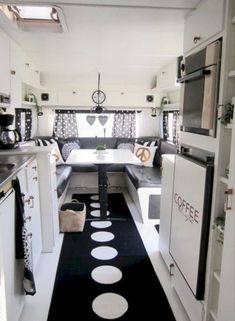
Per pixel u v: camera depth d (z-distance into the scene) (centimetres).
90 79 536
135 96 552
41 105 539
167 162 251
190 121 205
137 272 248
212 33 174
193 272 184
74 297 213
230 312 141
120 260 267
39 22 270
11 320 168
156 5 203
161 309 203
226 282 146
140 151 486
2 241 153
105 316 194
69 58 406
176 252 221
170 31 272
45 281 233
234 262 138
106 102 549
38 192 265
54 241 292
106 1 198
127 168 461
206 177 169
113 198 457
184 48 230
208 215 171
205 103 175
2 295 151
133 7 208
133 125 561
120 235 322
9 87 285
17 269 183
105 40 308
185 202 201
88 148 543
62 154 510
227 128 160
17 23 263
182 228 207
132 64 448
